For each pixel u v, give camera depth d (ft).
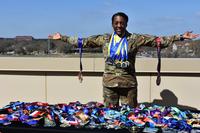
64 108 13.12
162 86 18.22
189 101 18.10
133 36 14.78
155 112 12.50
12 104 13.99
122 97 15.26
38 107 13.38
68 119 12.10
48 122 11.93
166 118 11.81
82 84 19.07
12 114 12.67
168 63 17.89
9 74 19.74
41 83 19.49
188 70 17.80
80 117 12.17
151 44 14.78
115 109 13.28
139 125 11.41
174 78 18.10
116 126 11.44
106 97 15.19
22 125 11.84
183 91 18.11
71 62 18.81
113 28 14.84
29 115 12.34
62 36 15.49
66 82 19.24
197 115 12.57
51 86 19.40
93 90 18.95
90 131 11.09
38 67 19.24
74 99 19.20
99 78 18.83
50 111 12.64
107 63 15.03
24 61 19.35
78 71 18.80
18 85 19.70
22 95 19.70
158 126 11.37
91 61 18.52
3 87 19.85
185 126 11.15
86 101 19.07
